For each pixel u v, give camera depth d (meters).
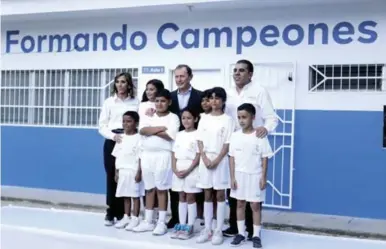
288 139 7.52
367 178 7.17
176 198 5.79
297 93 7.47
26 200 8.20
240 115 5.10
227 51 7.83
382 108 7.08
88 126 8.74
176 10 7.96
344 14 7.21
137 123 5.77
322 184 7.38
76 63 8.81
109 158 5.93
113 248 5.25
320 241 5.43
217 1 7.31
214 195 5.48
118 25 8.52
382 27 7.05
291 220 6.99
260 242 5.06
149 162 5.53
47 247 5.57
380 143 7.10
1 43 9.33
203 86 8.03
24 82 9.23
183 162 5.36
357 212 7.22
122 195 5.69
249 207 5.34
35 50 9.11
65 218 6.36
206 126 5.26
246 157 5.08
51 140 8.98
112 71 8.60
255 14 7.66
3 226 5.88
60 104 8.98
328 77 7.34
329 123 7.33
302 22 7.42
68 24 8.85
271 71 7.61
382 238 6.26
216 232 5.20
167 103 5.57
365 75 7.18
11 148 9.25
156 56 8.27
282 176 7.56
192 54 8.05
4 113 9.30
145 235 5.49
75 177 8.82
